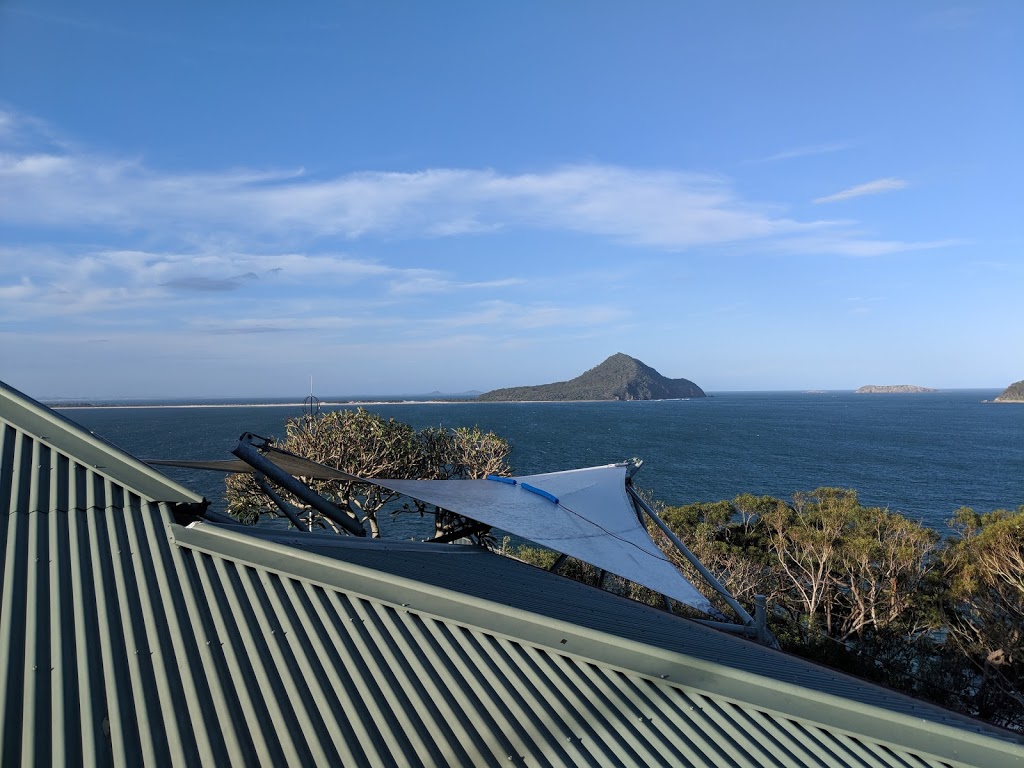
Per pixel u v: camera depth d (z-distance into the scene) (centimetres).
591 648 484
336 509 966
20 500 507
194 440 11131
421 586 511
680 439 12219
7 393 589
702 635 786
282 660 420
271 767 347
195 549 513
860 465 8231
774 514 2764
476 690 429
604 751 398
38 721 347
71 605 429
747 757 414
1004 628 1784
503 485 1291
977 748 444
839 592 2450
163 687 383
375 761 362
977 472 7562
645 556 998
